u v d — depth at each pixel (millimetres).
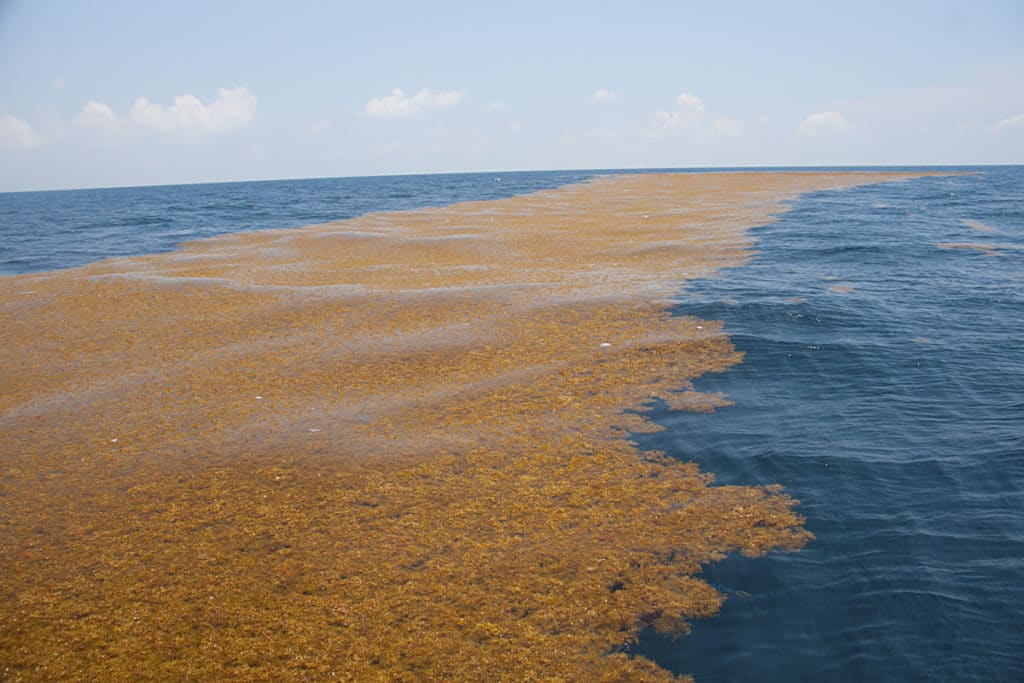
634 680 7121
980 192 59375
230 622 8047
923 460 11016
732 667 7227
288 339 18391
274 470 11492
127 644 7750
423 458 11766
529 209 48844
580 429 12688
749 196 55094
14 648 7750
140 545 9586
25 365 17328
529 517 9992
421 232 36594
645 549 9188
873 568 8562
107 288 24203
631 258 27828
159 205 77312
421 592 8484
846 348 16062
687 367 15352
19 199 125812
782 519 9695
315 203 69375
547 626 7895
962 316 18359
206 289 23594
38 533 9977
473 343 17359
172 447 12531
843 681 6969
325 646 7641
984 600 7887
